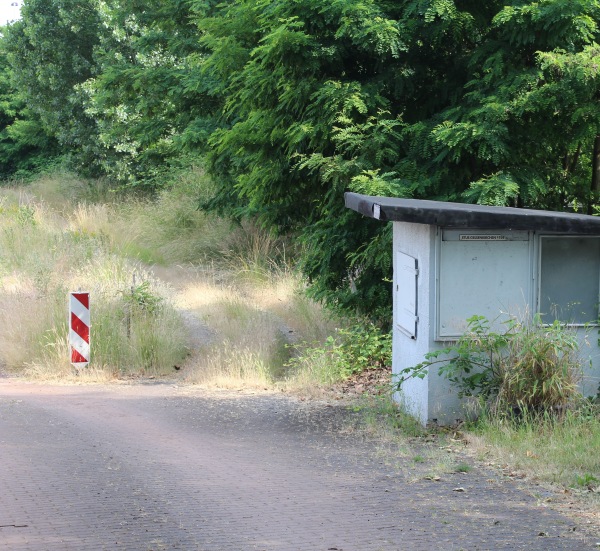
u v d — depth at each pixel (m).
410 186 11.47
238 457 7.07
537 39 11.55
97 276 16.59
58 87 32.44
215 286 18.34
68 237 19.59
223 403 10.01
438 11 11.40
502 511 5.38
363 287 12.88
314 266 13.34
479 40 12.46
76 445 7.41
